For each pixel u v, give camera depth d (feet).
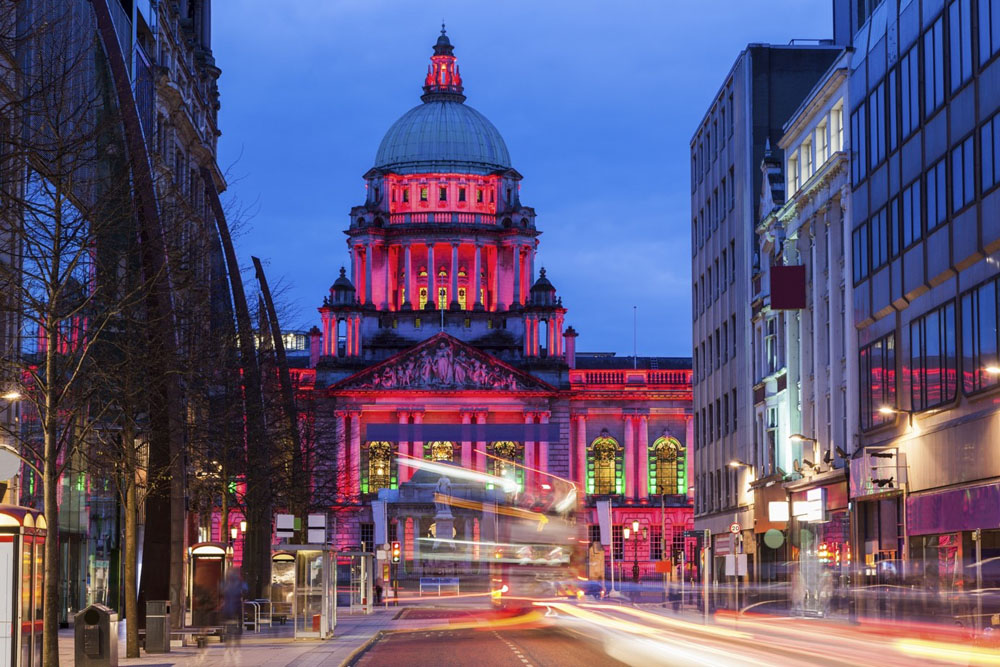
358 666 114.11
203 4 281.95
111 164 119.24
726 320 292.20
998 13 140.36
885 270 181.16
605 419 549.54
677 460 549.13
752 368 268.62
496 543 230.27
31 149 84.48
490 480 529.04
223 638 142.61
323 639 150.61
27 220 99.86
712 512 308.60
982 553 147.95
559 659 118.73
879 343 185.78
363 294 580.30
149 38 214.90
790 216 240.32
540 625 188.24
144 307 119.24
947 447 158.92
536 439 517.96
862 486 185.47
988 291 145.07
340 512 519.19
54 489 92.27
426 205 598.75
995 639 88.69
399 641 155.63
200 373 143.54
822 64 270.05
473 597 356.59
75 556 174.29
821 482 212.43
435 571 513.04
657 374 549.54
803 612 214.28
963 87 151.02
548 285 560.61
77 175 110.83
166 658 119.75
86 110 99.45
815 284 223.51
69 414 107.96
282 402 219.20
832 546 209.97
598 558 361.51
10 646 79.30
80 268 117.70
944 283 159.53
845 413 209.15
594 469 547.49
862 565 192.75
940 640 118.52
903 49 173.37
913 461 172.55
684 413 547.90
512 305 577.43
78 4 123.13
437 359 534.37
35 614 83.71
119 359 118.73
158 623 125.39
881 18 184.44
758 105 268.82
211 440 170.60
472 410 532.73
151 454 130.72
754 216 269.23
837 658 105.50
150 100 191.72
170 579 131.44
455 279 582.35
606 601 266.98
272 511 226.79
